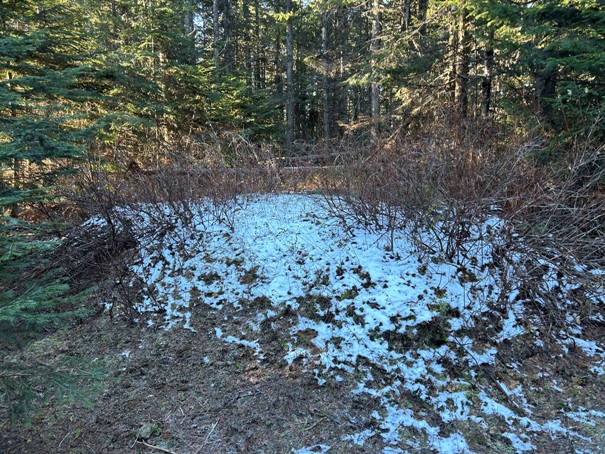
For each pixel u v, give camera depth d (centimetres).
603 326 372
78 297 285
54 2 875
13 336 274
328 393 315
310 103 2355
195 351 375
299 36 2194
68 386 254
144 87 1006
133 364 363
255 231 525
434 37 980
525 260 413
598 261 429
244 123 1430
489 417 287
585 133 524
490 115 698
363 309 382
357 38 2031
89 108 908
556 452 258
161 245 546
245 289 444
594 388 310
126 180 643
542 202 429
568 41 502
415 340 351
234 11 2453
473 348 343
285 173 648
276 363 350
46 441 279
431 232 453
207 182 607
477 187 444
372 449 266
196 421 293
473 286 393
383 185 464
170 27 1199
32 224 304
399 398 306
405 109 970
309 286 423
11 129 304
